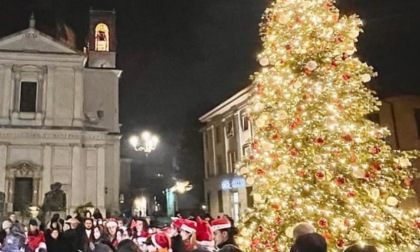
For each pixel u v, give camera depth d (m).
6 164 38.66
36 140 39.75
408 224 8.73
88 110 44.84
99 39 48.31
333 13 9.42
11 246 11.20
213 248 8.20
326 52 9.28
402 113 25.80
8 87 40.53
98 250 6.38
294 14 9.41
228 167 41.47
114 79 46.31
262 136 9.50
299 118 8.83
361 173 8.48
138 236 11.32
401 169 8.99
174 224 9.51
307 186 8.64
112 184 42.81
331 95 8.90
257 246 9.06
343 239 8.26
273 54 9.67
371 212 8.51
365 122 9.15
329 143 8.72
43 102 41.00
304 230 5.39
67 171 39.78
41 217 33.06
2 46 41.16
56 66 41.91
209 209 45.44
